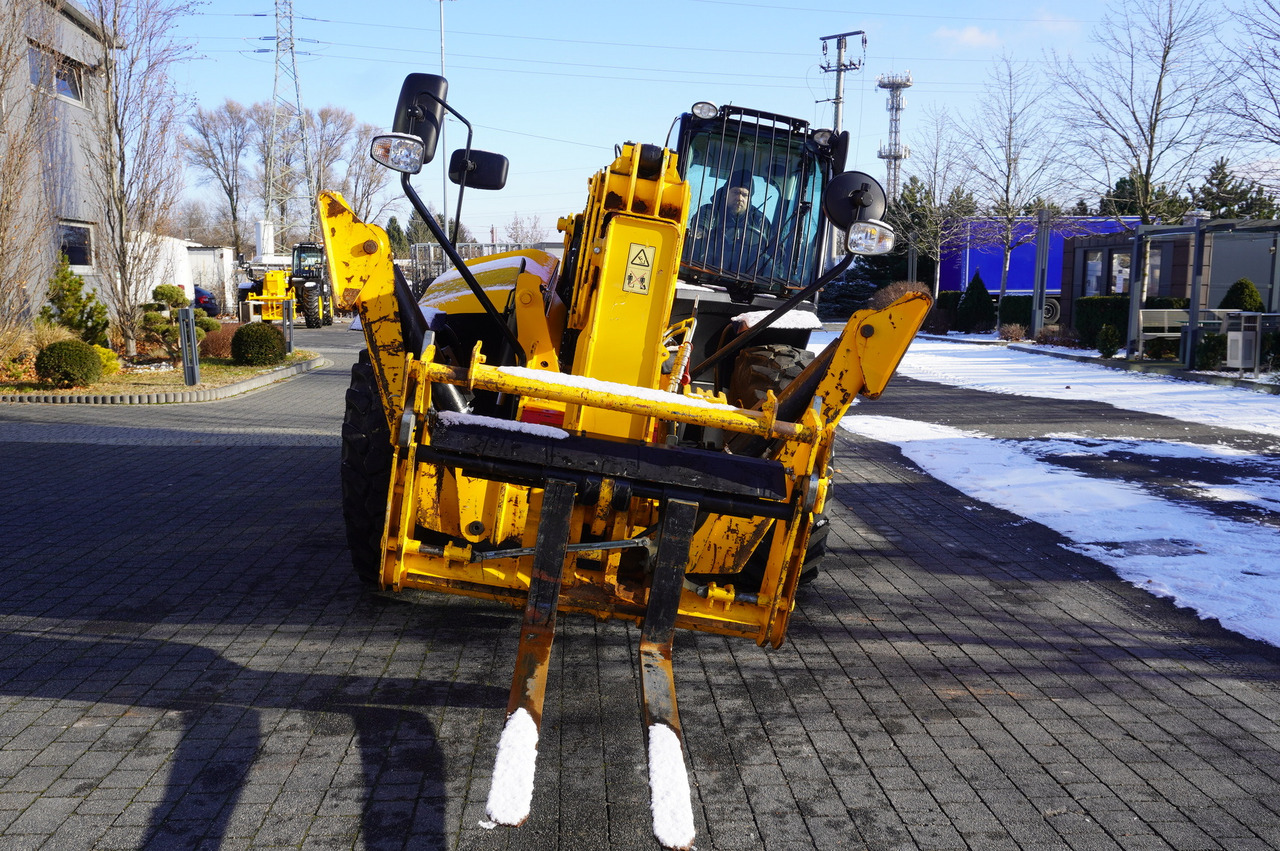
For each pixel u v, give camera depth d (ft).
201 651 13.96
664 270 12.59
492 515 12.55
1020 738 12.10
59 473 26.32
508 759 8.33
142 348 60.70
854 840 9.71
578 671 13.87
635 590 12.28
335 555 19.08
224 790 10.17
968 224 115.03
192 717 11.83
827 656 14.87
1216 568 19.39
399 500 11.58
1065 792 10.77
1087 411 43.68
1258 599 17.49
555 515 10.85
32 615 15.17
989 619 16.69
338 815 9.77
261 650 14.06
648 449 11.42
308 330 107.96
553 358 13.82
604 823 9.84
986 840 9.77
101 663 13.41
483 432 11.24
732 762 11.34
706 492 11.35
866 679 13.97
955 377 60.80
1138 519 23.36
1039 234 92.27
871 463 31.65
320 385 53.36
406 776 10.58
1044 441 35.24
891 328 12.28
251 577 17.52
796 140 19.11
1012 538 22.04
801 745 11.80
